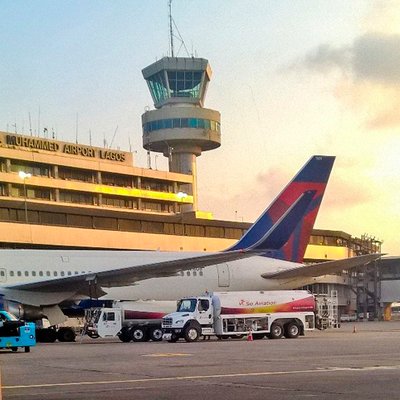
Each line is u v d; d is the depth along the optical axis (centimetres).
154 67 13062
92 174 9756
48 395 1305
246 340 3578
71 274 4244
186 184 11062
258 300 3709
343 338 3481
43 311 4050
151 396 1262
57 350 2870
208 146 12800
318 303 4434
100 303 4272
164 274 4128
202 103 13238
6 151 8450
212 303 3638
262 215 4788
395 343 2939
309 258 9019
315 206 4866
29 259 4197
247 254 4019
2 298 3766
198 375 1633
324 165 4881
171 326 3578
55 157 9031
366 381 1450
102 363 2064
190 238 8069
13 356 2480
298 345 2873
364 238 9694
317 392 1280
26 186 8700
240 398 1215
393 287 8938
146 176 10294
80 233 7006
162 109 12469
